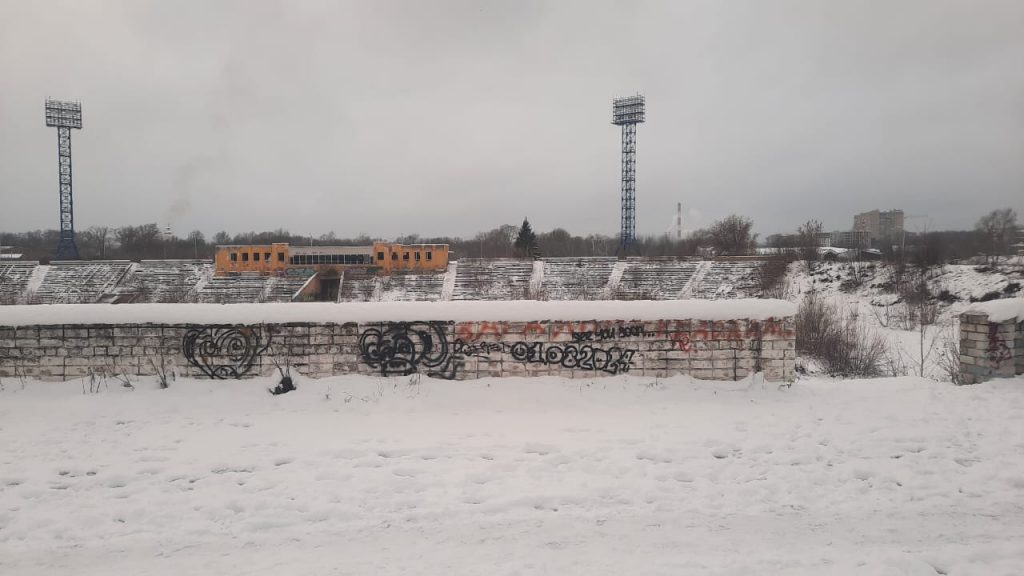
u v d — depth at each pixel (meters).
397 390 8.19
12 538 4.45
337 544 4.30
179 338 8.41
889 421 7.08
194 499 5.07
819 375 12.31
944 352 14.88
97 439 6.54
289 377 8.34
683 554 4.10
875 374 12.47
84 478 5.52
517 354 8.66
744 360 8.78
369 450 6.19
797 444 6.30
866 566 3.92
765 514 4.76
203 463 5.85
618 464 5.78
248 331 8.45
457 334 8.60
